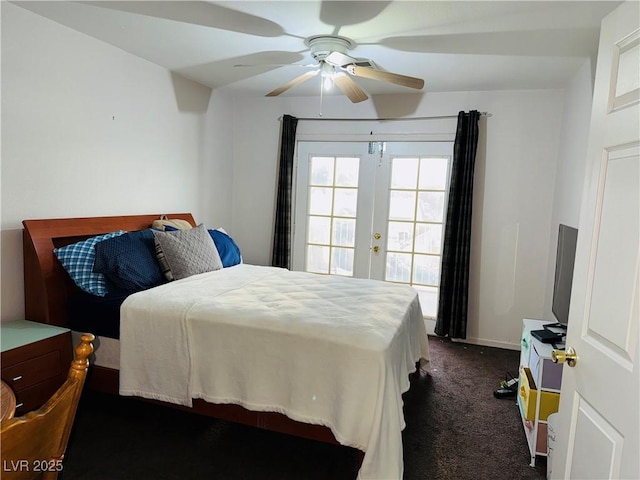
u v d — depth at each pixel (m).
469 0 2.03
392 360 1.92
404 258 4.15
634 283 1.08
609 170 1.23
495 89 3.68
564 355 1.39
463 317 3.83
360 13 2.21
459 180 3.77
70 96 2.64
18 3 2.25
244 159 4.54
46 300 2.41
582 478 1.29
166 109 3.48
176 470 2.00
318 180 4.34
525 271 3.78
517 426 2.48
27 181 2.43
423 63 3.01
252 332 2.04
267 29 2.49
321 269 4.43
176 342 2.16
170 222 3.28
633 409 1.04
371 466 1.73
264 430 2.36
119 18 2.42
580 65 2.96
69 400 1.02
